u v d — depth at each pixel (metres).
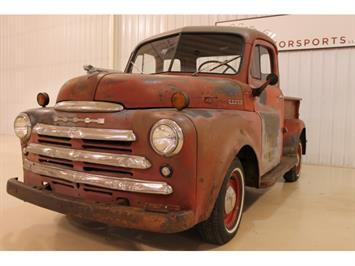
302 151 4.55
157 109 1.96
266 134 2.90
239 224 2.45
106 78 2.08
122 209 1.80
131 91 2.00
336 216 2.89
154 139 1.79
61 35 8.84
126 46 7.50
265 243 2.29
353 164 5.26
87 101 2.04
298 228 2.59
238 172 2.36
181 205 1.81
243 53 2.70
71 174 2.06
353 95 5.18
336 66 5.26
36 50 9.49
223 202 2.12
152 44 3.13
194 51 2.85
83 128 2.01
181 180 1.79
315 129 5.47
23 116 2.38
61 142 2.14
